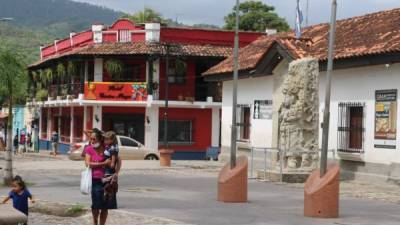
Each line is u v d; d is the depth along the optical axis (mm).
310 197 13453
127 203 15719
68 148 48844
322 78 24703
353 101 22953
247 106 30781
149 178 23328
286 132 22297
